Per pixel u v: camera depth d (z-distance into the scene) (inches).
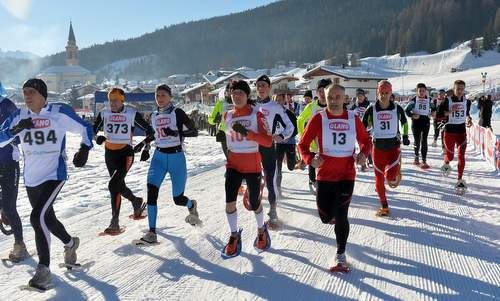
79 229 237.0
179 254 198.1
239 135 188.2
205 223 244.8
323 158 181.8
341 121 181.0
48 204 165.5
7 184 188.2
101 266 184.9
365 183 353.7
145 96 1173.7
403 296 155.6
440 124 341.1
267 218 253.3
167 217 257.8
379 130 255.1
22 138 168.1
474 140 568.4
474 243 209.0
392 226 236.2
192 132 216.5
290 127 214.7
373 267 181.5
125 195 236.1
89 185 375.9
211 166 463.2
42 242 162.1
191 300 154.3
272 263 186.2
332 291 160.1
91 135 177.6
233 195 189.5
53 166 169.3
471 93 2151.8
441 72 4520.2
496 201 286.0
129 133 227.0
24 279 173.8
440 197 300.0
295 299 154.1
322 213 185.0
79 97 3405.5
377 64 5157.5
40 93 167.2
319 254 196.4
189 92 2664.9
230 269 180.5
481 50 4832.7
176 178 216.7
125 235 226.1
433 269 179.0
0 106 188.1
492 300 152.6
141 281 169.9
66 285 167.0
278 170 294.7
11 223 191.3
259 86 234.8
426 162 461.7
